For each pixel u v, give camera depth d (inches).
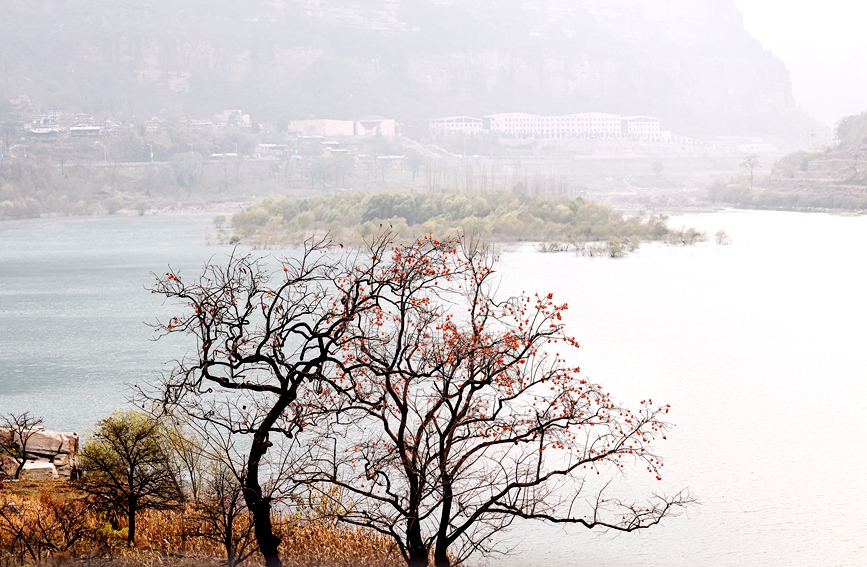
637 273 6382.9
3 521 1207.6
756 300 5231.3
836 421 2637.8
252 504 1060.5
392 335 1134.4
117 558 1129.4
